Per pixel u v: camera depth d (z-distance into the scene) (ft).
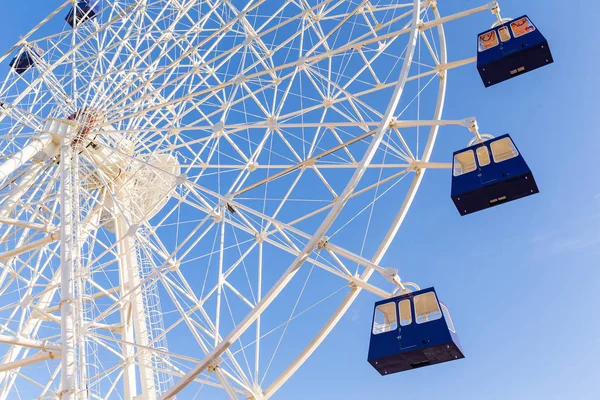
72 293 61.77
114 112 75.92
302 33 73.82
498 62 64.59
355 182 54.54
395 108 57.67
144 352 67.36
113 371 67.46
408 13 74.28
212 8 79.87
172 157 82.28
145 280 61.98
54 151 75.15
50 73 80.94
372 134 63.05
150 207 78.33
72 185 70.13
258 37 72.64
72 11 89.86
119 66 78.74
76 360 58.49
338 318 60.59
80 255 65.31
